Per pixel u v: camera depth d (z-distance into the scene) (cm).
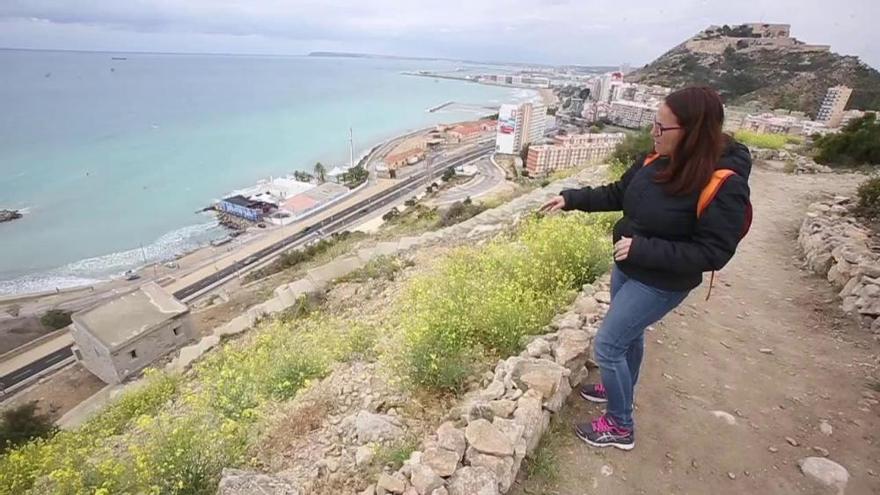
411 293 593
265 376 478
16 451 504
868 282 479
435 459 240
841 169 1225
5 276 4141
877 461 283
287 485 255
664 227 208
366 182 7456
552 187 1059
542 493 252
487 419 272
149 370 708
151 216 6000
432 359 359
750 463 280
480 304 413
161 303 1623
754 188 1020
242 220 5744
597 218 633
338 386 418
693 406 330
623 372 257
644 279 222
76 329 1530
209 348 903
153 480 312
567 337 350
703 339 424
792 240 715
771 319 471
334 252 1750
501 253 552
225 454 325
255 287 2027
